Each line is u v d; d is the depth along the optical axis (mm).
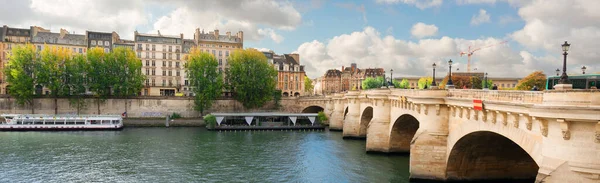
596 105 15914
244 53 95688
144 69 105688
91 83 87188
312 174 39438
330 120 79188
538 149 18750
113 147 55250
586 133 16422
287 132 75312
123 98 88500
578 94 16344
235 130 77562
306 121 83625
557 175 17125
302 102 98375
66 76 85375
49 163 44312
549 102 17562
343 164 43375
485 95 25031
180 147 55938
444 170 31625
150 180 37781
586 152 16422
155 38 107688
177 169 42219
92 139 62750
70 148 53906
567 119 16609
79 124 74438
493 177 31375
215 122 78250
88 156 48594
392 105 47844
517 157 31047
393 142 49031
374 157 47312
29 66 84250
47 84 83125
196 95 91125
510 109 20625
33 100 83375
